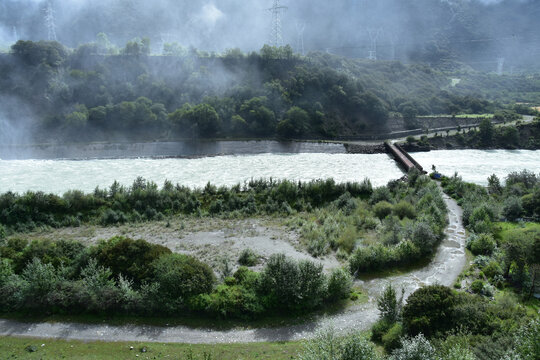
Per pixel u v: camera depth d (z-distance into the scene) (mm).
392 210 66688
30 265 41031
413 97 176375
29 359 32781
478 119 158375
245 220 67500
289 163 112625
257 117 142125
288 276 40031
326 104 154750
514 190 77625
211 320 38344
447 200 78312
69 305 39500
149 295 39062
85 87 145000
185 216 69500
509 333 31031
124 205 70688
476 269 49562
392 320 36906
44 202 67312
